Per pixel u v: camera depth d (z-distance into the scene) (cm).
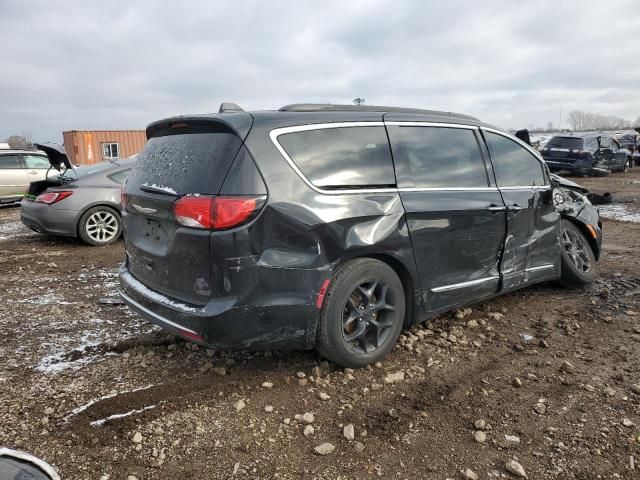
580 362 350
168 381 324
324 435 267
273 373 333
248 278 282
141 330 411
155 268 323
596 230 527
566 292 500
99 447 257
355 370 335
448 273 372
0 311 459
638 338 386
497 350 370
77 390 313
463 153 398
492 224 396
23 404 297
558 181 553
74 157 2581
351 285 316
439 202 359
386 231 328
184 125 331
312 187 304
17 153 1340
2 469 235
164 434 268
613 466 243
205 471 240
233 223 277
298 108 332
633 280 535
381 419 281
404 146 359
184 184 302
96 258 691
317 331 313
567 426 274
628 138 2736
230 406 295
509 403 297
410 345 372
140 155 370
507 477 236
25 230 947
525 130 531
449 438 265
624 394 306
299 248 295
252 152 289
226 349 291
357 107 358
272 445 259
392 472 239
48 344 384
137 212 335
